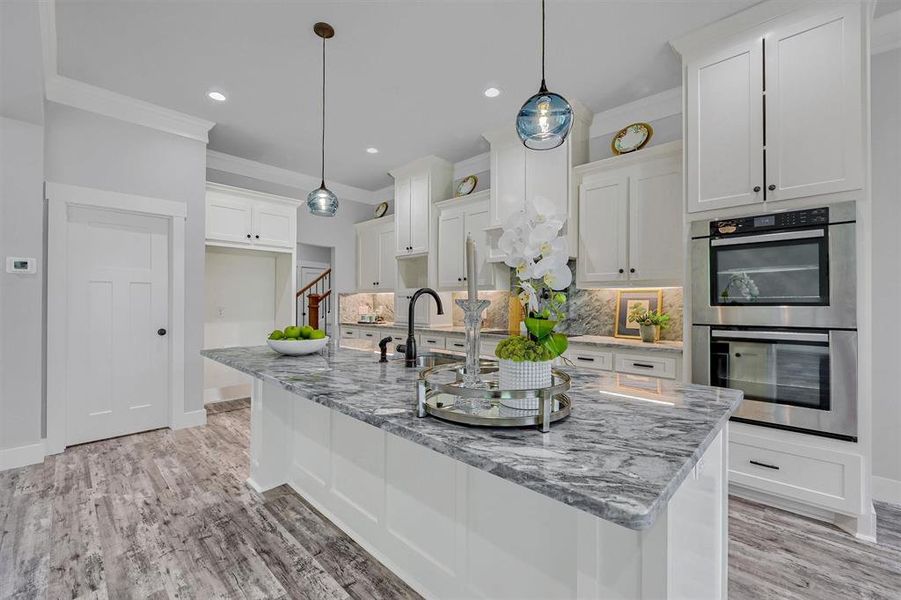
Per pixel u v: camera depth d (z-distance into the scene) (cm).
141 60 274
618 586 89
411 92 318
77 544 191
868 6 195
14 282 275
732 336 232
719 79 238
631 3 222
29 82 231
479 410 107
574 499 66
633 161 309
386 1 222
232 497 235
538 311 114
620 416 108
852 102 198
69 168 305
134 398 344
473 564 137
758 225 224
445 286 450
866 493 195
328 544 192
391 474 170
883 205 236
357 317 580
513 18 235
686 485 96
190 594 161
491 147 388
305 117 360
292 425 240
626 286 314
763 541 196
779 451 218
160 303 356
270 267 498
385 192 584
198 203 369
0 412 271
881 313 236
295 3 223
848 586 166
